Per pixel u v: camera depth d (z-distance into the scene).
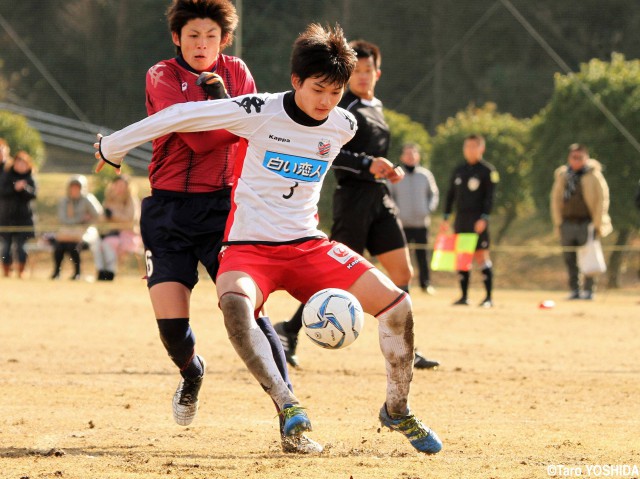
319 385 25.38
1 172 62.00
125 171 93.62
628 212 76.69
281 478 14.42
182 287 17.27
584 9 103.94
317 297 15.25
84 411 21.03
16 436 18.03
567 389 25.19
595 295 61.00
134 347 32.59
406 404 16.02
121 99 100.81
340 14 97.44
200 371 18.23
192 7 17.39
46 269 81.94
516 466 15.64
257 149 15.68
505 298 58.00
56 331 36.47
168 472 14.87
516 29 101.31
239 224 15.84
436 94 98.25
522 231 88.38
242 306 15.00
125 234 62.41
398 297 15.63
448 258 50.94
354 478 14.45
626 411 22.02
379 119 26.33
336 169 26.36
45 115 100.62
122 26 101.56
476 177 50.62
